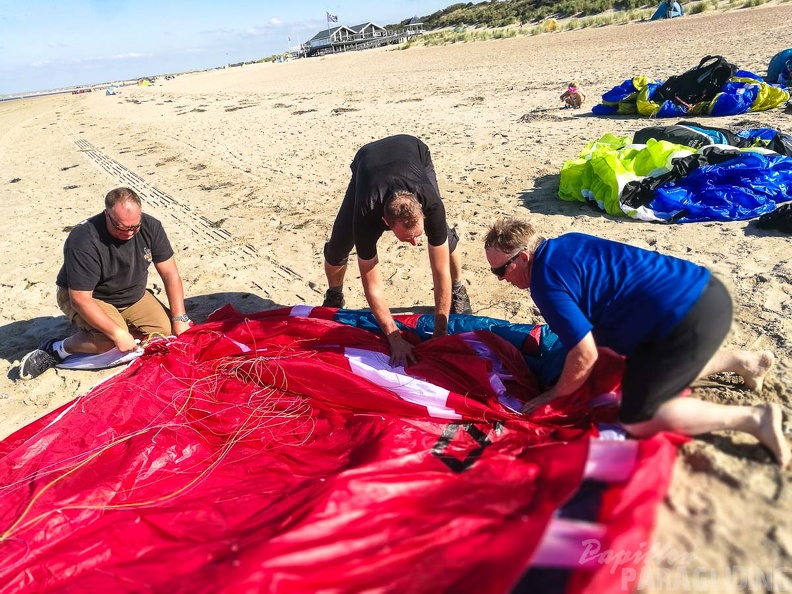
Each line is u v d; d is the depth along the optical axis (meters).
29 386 4.71
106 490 3.13
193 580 2.24
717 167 6.41
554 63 20.41
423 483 2.74
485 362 3.62
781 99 10.28
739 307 4.42
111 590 2.40
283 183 10.08
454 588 2.07
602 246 2.86
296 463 3.25
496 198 7.71
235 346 4.37
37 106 47.03
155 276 6.75
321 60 51.09
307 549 2.27
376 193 3.46
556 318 2.78
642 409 2.65
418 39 50.84
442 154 10.23
